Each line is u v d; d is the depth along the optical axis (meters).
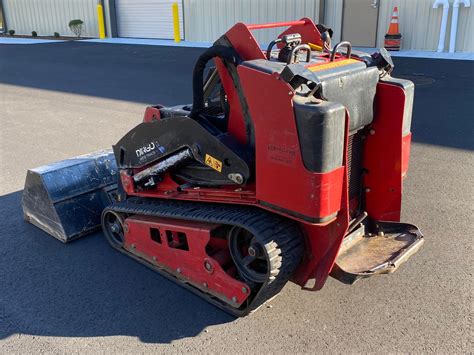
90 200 4.34
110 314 3.22
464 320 3.03
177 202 3.58
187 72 11.80
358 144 3.24
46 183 4.13
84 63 13.91
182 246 3.47
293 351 2.82
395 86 3.05
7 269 3.79
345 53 3.30
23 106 9.13
